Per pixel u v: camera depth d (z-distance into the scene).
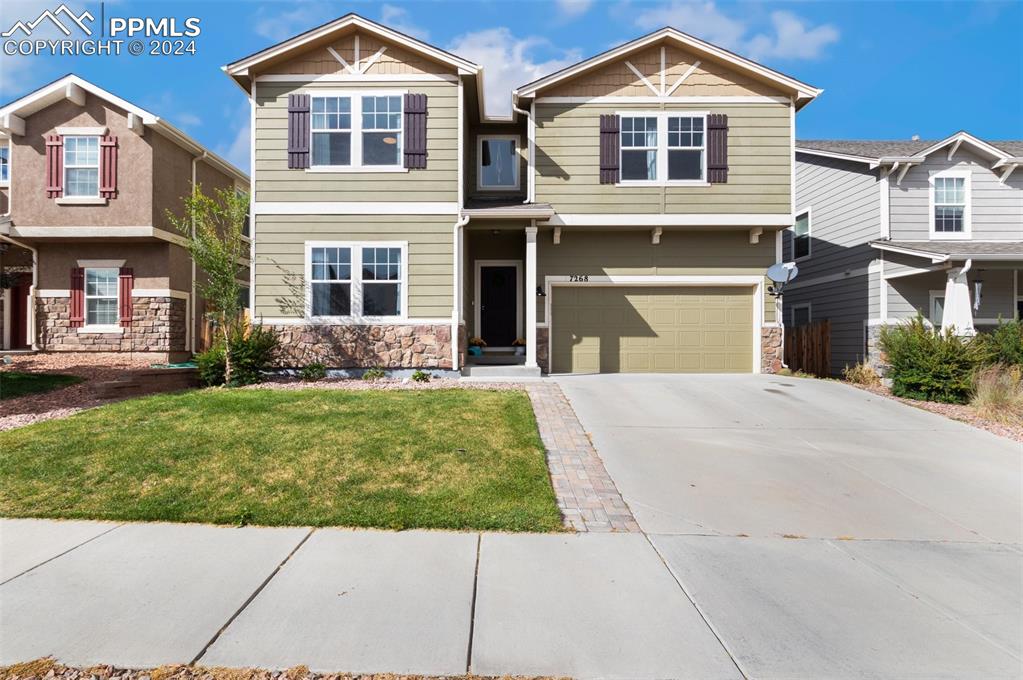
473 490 5.50
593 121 13.09
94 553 4.23
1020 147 16.20
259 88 12.29
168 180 15.38
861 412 9.29
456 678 2.88
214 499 5.25
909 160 14.34
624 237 13.58
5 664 2.93
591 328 13.70
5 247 16.05
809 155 17.95
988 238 14.73
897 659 3.10
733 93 13.08
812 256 17.88
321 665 2.96
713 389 10.80
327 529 4.73
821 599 3.74
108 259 15.35
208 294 11.45
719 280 13.48
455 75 12.37
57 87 14.36
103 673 2.88
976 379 10.21
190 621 3.33
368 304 12.32
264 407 8.36
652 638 3.24
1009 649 3.21
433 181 12.32
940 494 5.85
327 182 12.29
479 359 13.41
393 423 7.58
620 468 6.41
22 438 6.82
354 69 12.32
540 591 3.74
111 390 10.05
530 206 12.68
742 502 5.52
